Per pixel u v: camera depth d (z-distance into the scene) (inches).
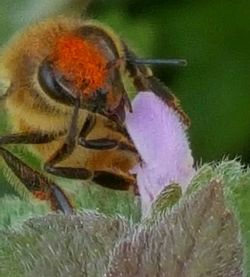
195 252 2.2
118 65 2.8
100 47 2.8
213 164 2.6
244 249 2.3
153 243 2.3
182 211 2.3
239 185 2.5
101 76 2.8
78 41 2.8
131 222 2.4
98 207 2.8
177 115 2.8
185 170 2.7
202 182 2.5
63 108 2.8
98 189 2.8
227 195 2.5
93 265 2.4
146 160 2.7
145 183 2.7
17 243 2.4
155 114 2.7
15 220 2.7
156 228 2.3
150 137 2.7
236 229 2.2
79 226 2.4
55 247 2.4
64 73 2.8
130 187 2.8
